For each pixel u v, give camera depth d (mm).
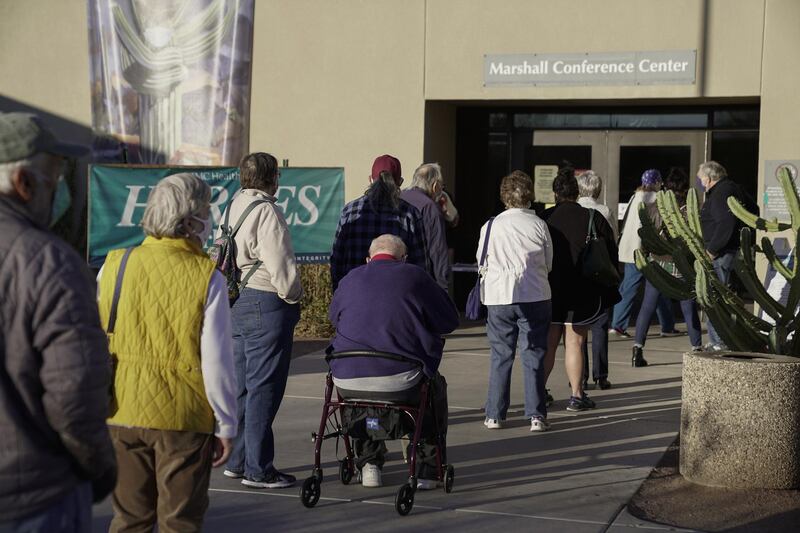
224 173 10961
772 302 6996
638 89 12453
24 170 2936
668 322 12492
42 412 2859
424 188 7660
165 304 3984
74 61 14039
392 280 5867
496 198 14500
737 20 12086
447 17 12961
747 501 5988
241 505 5914
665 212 7250
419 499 6113
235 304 6074
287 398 8789
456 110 14500
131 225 10797
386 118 13219
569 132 14180
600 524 5645
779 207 11977
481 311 7957
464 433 7746
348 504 5984
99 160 13703
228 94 13258
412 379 5773
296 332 12062
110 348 4000
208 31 13242
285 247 5977
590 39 12562
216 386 3980
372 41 13211
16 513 2820
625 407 8695
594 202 9398
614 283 8117
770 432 6125
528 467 6824
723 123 13625
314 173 11250
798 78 11906
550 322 7945
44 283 2832
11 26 14188
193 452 3986
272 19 13508
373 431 5824
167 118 13453
